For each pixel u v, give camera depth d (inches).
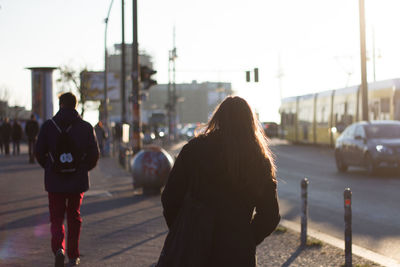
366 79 1221.7
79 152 276.8
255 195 148.3
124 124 1315.2
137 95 914.1
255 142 150.6
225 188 147.3
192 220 145.5
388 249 339.9
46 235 376.2
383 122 863.1
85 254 315.9
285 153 1483.8
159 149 631.8
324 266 285.7
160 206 520.7
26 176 829.8
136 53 912.3
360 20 1217.4
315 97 1827.0
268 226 150.6
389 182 729.0
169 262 145.5
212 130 153.9
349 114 1514.5
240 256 143.0
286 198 598.5
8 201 557.0
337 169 962.1
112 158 1350.9
